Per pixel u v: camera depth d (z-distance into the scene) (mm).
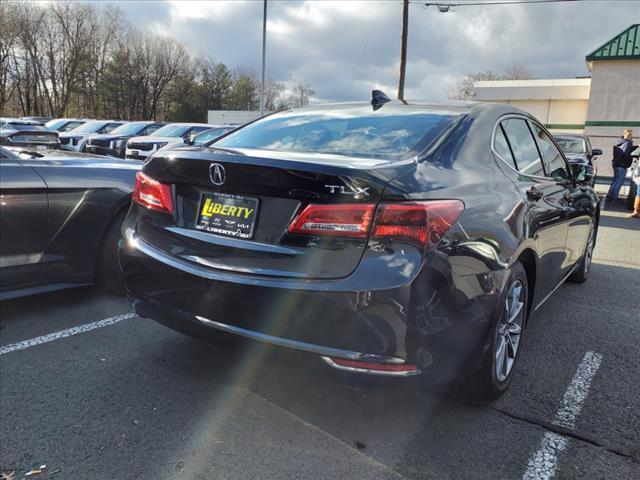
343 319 2088
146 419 2547
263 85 23984
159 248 2664
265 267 2266
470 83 65125
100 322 3777
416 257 2068
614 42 20781
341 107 3434
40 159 3939
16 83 61938
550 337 3781
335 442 2402
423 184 2215
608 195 14430
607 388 2984
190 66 73562
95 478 2119
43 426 2467
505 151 3094
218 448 2336
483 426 2557
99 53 65938
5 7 58531
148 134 18266
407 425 2555
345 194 2113
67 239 3943
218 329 2391
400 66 21047
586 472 2221
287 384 2928
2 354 3223
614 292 5035
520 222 2770
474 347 2340
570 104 26484
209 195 2523
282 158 2301
